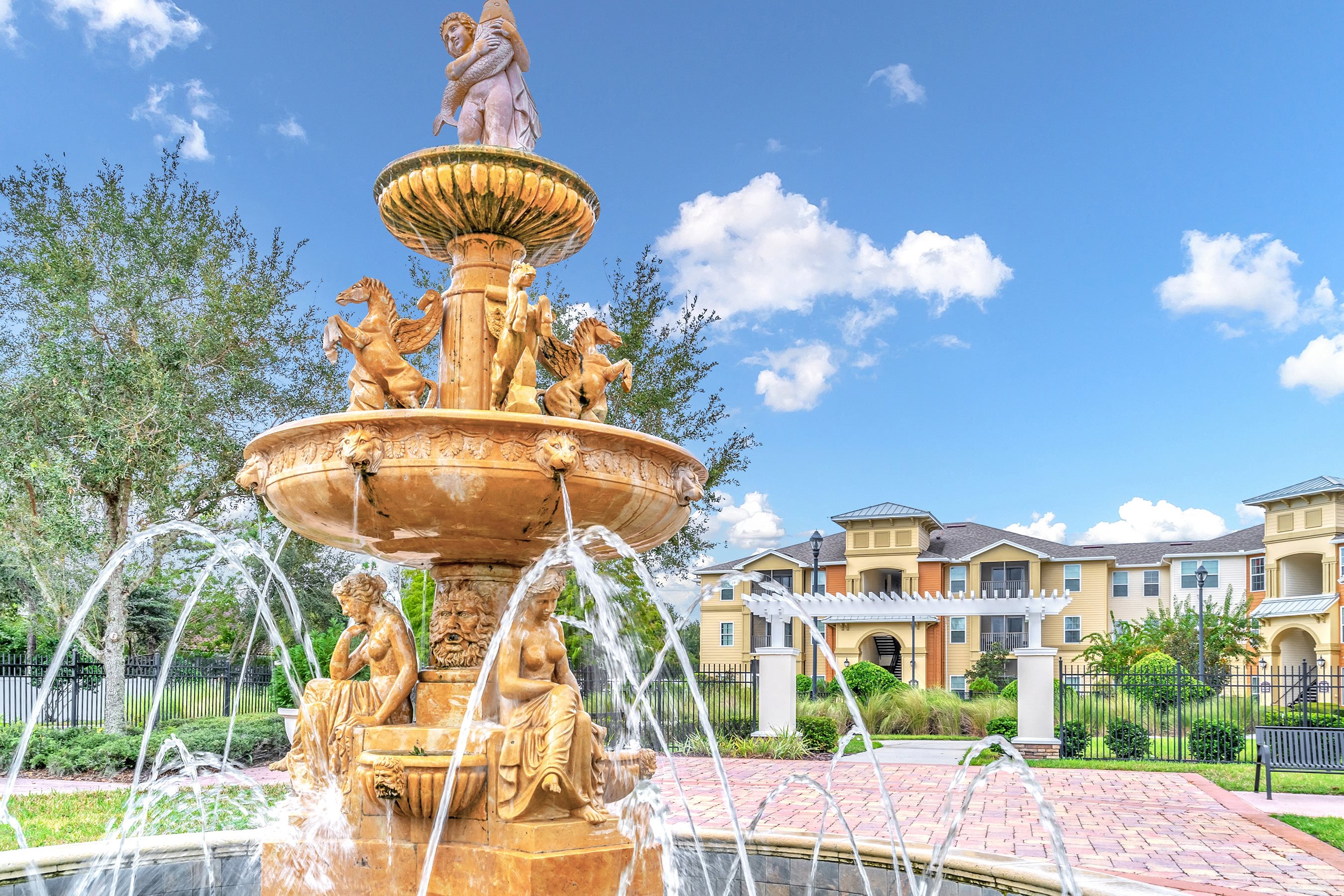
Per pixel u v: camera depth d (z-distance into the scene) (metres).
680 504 4.84
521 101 5.73
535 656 4.45
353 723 4.55
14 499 15.71
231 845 5.40
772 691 17.66
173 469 16.88
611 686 17.03
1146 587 46.78
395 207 5.20
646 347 21.34
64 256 17.23
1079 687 20.66
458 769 4.08
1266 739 12.25
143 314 17.75
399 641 4.72
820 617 30.94
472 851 4.07
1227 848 7.98
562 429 4.14
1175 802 10.95
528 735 4.16
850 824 9.05
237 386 18.62
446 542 4.52
